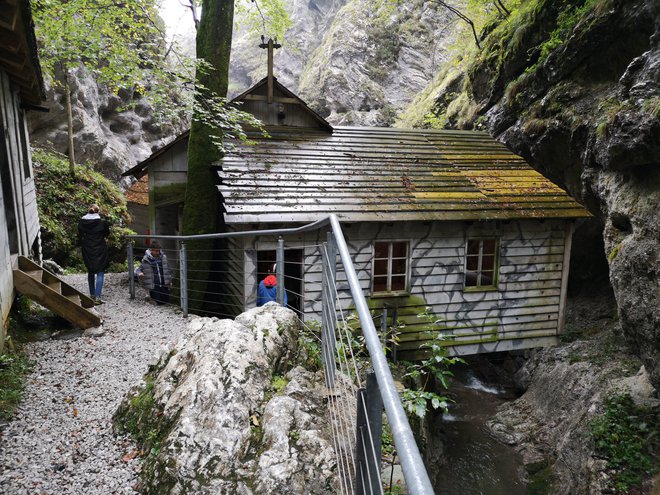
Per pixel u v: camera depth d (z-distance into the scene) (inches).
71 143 586.6
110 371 188.9
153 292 342.0
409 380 323.0
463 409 416.5
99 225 320.8
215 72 385.1
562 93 437.1
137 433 135.1
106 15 354.9
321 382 147.4
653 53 291.6
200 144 379.9
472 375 484.1
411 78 1283.2
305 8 1765.5
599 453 287.0
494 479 318.7
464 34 836.6
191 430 117.5
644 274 279.4
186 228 382.3
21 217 266.5
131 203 693.9
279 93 443.8
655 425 288.8
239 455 113.5
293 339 162.9
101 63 647.8
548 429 358.3
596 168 351.6
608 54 397.1
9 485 114.8
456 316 382.3
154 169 434.6
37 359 196.4
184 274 288.2
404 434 43.5
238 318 164.1
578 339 432.1
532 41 511.2
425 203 362.3
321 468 109.9
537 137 469.1
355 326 335.6
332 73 1268.5
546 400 385.7
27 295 224.8
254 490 105.3
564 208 381.4
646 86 278.8
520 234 387.5
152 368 156.8
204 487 106.4
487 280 399.9
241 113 350.3
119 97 808.9
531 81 490.0
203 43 386.0
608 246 326.0
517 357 474.9
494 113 566.9
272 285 305.7
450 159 444.8
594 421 309.1
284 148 412.2
